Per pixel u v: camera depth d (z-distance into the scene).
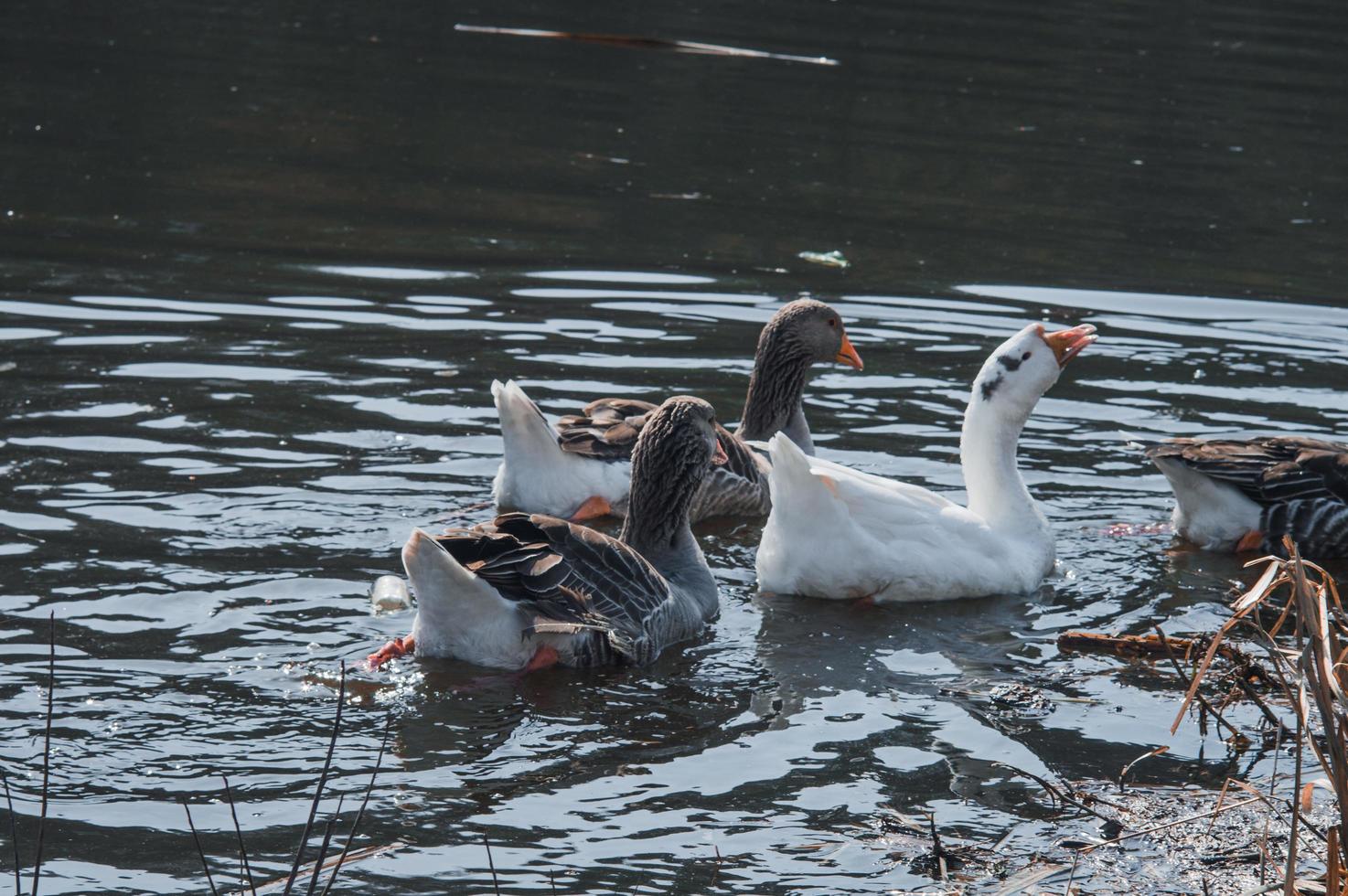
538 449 12.05
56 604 9.78
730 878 7.10
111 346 15.27
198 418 13.51
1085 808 7.91
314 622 9.85
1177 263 20.52
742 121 27.27
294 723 8.51
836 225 21.59
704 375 15.58
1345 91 31.06
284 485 12.18
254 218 20.42
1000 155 25.78
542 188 22.72
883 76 30.98
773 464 11.15
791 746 8.57
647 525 10.90
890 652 10.16
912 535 11.14
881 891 7.03
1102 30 36.19
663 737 8.63
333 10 35.50
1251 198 23.98
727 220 21.58
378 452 13.10
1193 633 10.55
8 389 13.83
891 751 8.55
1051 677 9.77
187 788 7.73
